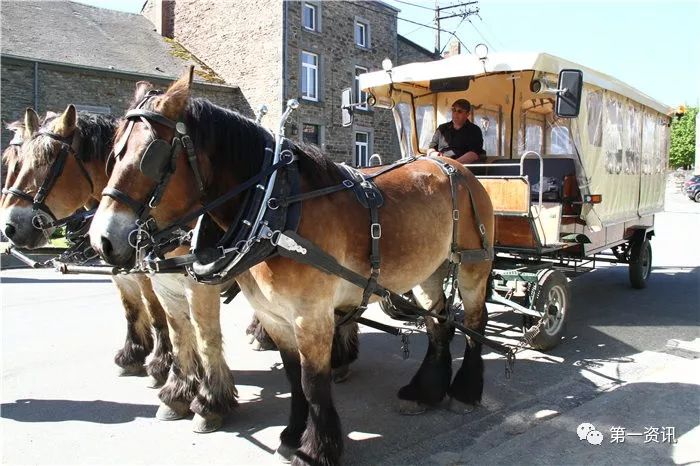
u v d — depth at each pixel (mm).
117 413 4242
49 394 4609
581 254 6445
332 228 3133
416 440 3754
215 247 2984
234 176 3008
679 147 47281
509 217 5582
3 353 5656
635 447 3568
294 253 2885
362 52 22578
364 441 3740
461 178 4219
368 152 23000
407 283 3684
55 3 20531
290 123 19844
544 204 5754
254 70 20266
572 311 7461
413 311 3945
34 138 4184
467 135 5871
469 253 4133
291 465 3248
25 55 15875
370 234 3330
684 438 3703
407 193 3719
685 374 4977
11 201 4074
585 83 5867
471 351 4273
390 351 5824
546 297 5383
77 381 4914
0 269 10984
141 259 2691
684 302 8008
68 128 4184
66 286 9359
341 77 21703
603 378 4922
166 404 4113
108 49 19062
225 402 3961
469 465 3383
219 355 3984
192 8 22219
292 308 3049
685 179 39281
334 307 3314
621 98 7273
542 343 5508
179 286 3973
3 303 8000
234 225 2945
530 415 4137
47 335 6316
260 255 2852
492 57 5191
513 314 7301
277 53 19500
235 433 3906
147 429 3965
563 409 4250
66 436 3836
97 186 4359
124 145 2674
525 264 5992
